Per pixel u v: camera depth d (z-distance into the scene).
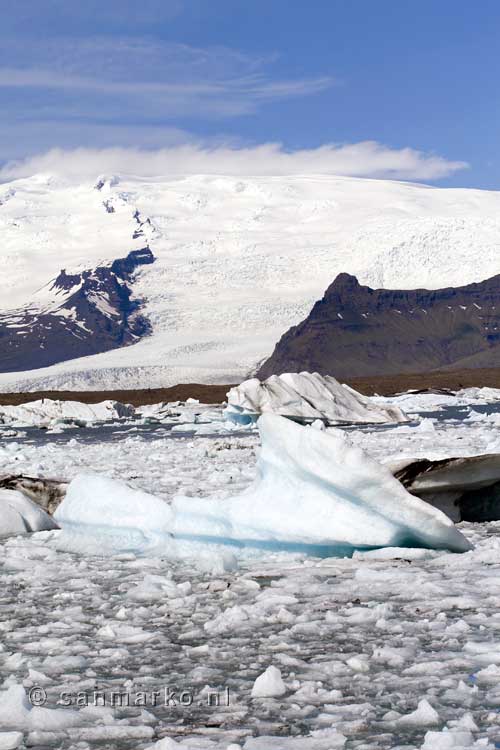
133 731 6.17
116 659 7.81
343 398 51.50
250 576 11.14
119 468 26.30
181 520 13.15
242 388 50.84
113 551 13.37
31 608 9.77
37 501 17.20
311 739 5.86
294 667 7.39
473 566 11.15
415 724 6.12
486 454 14.14
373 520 12.11
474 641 7.85
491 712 6.24
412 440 32.38
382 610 8.89
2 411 64.38
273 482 12.90
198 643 8.25
